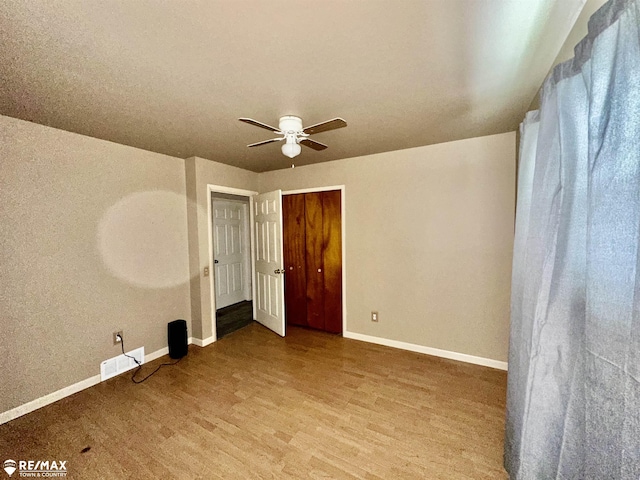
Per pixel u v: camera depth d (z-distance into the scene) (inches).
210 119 79.4
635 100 24.2
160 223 118.3
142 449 66.6
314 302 147.7
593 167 28.6
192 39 45.4
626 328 25.2
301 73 56.5
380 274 126.2
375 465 61.1
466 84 62.1
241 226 210.1
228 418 77.3
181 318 127.0
